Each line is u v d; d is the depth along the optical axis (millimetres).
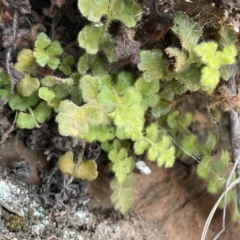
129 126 135
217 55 129
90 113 131
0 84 141
